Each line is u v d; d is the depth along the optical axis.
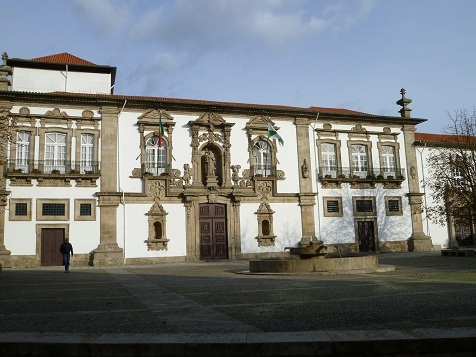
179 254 31.20
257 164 34.38
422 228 38.16
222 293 12.35
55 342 6.21
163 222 31.14
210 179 32.53
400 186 38.06
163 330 7.25
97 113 30.92
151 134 31.66
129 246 30.11
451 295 10.84
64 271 24.03
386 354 6.09
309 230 34.41
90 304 10.50
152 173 31.39
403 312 8.59
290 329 7.21
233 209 32.97
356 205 36.34
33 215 28.58
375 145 37.78
